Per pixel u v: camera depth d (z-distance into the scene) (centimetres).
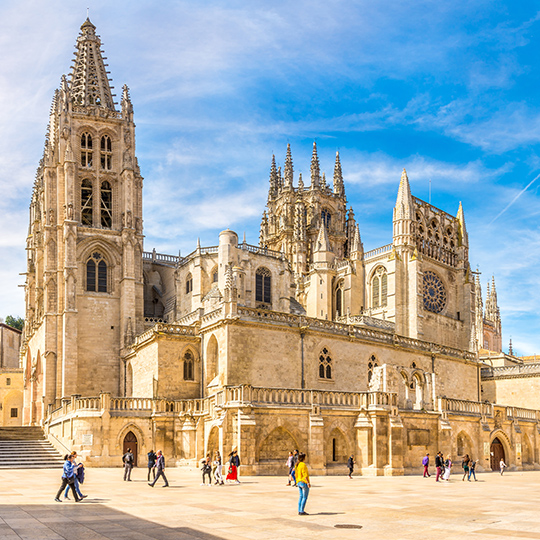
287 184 14212
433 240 11450
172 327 6694
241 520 2484
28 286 10938
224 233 8769
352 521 2505
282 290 10256
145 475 4828
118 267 8975
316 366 6838
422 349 8281
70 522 2378
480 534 2227
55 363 8444
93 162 9381
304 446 5178
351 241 14250
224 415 4962
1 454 5966
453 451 6316
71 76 10081
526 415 7962
